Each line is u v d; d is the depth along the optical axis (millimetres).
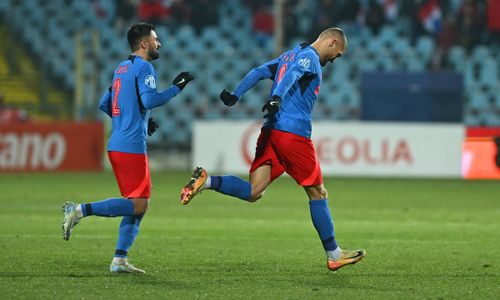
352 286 25922
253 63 97000
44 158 81125
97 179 73000
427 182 74750
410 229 42719
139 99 27641
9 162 80312
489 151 78750
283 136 27812
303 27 98375
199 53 100312
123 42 98375
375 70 90125
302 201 57844
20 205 52344
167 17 99250
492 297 24219
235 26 102688
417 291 25094
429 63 95625
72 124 81875
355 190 66375
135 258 31812
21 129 80562
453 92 81250
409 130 78938
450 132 78938
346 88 95938
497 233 41219
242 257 32344
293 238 38625
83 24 101500
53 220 44719
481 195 62844
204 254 33094
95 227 42000
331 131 79375
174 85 27578
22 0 101250
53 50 96938
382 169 78875
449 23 96625
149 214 48812
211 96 95875
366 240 38281
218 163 80875
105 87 94938
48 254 32312
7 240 36469
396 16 99812
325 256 32812
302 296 24078
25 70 94000
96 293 24156
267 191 65812
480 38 96938
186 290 24844
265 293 24484
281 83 27000
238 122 80625
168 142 87875
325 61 28781
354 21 97312
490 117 93812
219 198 59844
